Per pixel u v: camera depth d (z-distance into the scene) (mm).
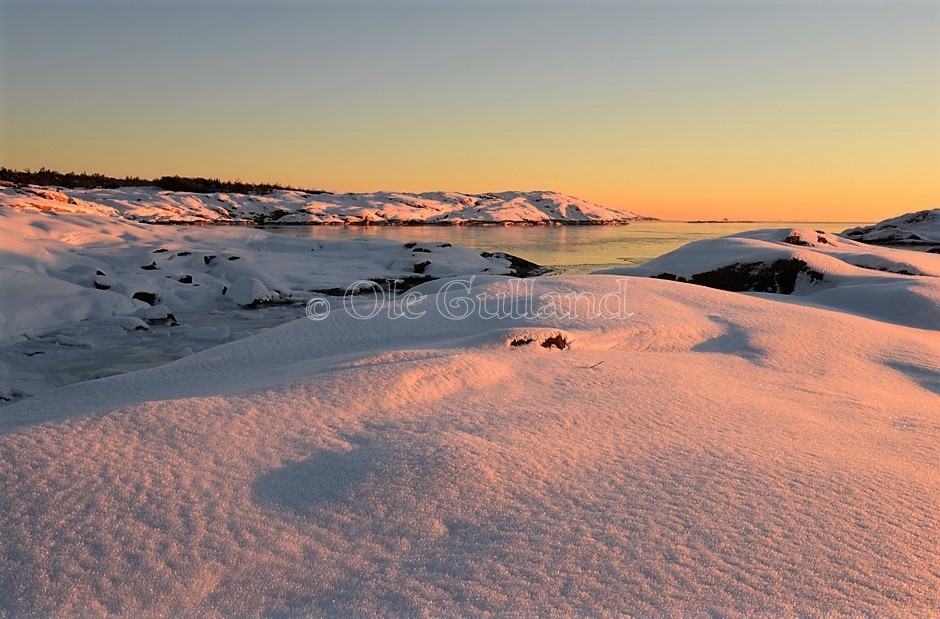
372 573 2410
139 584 2369
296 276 19797
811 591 2201
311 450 3432
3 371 8609
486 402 4410
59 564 2438
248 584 2385
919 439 3947
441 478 3020
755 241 16188
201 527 2672
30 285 12141
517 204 119812
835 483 3043
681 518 2682
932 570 2312
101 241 20719
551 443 3529
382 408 4172
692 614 2102
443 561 2449
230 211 76500
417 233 59438
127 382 6270
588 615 2117
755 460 3346
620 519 2680
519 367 5480
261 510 2830
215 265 19250
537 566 2377
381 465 3162
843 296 11492
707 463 3295
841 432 4027
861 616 2074
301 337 7699
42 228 20016
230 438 3498
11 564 2430
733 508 2768
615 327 7355
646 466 3248
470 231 67312
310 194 101625
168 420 3641
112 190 72312
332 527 2709
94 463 3088
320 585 2365
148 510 2754
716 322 7906
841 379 5953
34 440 3275
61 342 10477
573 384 5035
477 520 2711
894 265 15062
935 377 6219
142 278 16266
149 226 25703
